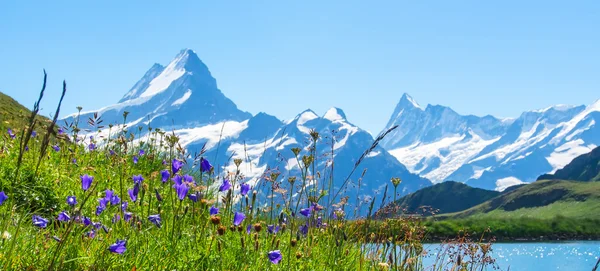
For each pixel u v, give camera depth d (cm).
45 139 399
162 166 1351
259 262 695
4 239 578
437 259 915
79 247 613
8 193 865
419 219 888
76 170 1159
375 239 873
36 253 591
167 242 668
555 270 5959
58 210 908
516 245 10812
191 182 712
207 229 745
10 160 1015
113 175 1138
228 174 770
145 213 830
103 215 809
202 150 717
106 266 587
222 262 659
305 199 791
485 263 921
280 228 760
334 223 837
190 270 634
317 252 805
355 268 822
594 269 519
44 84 398
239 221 675
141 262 607
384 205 863
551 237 13375
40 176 995
